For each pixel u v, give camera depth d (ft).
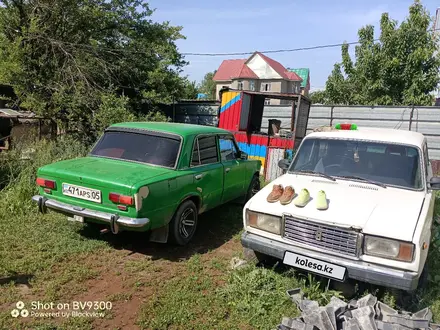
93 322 10.19
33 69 34.83
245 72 158.30
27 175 20.36
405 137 14.89
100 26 38.88
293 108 34.71
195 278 12.96
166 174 14.71
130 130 17.28
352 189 13.16
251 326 10.50
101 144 17.44
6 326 9.66
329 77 57.77
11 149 24.54
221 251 15.98
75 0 35.63
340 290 12.29
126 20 39.81
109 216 13.39
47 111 32.83
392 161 14.07
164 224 14.80
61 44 34.91
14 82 32.76
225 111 35.65
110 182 13.38
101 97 33.71
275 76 158.61
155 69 40.40
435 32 47.50
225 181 18.80
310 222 11.46
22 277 12.25
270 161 33.37
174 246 16.20
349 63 54.34
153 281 12.68
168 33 43.57
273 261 14.17
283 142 32.71
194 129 17.53
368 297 10.53
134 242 16.20
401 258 10.15
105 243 15.55
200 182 16.60
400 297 11.21
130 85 40.81
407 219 10.81
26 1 34.78
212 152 18.17
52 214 18.26
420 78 45.91
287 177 14.98
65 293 11.53
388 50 48.06
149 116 37.63
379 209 11.44
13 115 32.71
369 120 44.45
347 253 10.86
